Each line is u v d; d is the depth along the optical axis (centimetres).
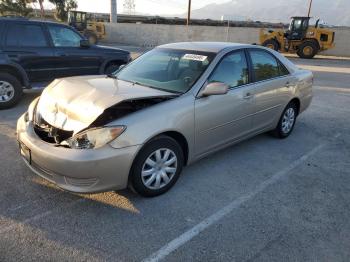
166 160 375
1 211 339
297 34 2320
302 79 586
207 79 412
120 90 387
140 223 330
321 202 384
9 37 696
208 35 3105
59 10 4444
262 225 336
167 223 332
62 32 782
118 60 888
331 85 1143
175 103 375
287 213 358
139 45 3180
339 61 2233
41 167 347
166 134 372
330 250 304
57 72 775
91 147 324
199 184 410
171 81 421
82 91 386
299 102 593
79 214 340
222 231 324
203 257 289
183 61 445
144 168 356
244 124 477
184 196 382
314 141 581
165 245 302
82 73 823
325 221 347
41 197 367
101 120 341
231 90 442
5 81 688
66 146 334
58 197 369
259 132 522
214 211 356
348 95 975
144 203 364
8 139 524
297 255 296
